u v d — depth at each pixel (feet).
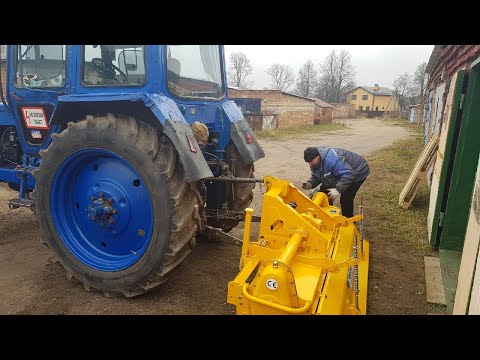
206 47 13.99
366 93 229.45
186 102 12.45
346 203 16.22
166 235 10.77
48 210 12.05
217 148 14.49
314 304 8.45
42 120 13.25
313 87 232.32
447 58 21.83
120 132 10.83
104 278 11.57
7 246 15.53
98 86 11.75
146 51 11.22
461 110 14.85
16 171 14.21
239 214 13.71
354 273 10.89
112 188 11.53
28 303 11.34
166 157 10.84
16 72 13.26
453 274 13.43
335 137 70.85
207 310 11.10
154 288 11.71
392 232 17.67
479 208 8.46
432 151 22.15
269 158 41.60
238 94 86.69
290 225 10.15
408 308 11.51
